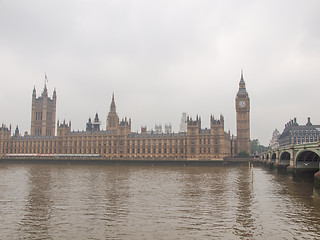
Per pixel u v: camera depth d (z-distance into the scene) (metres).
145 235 42.19
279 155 136.62
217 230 44.16
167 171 151.62
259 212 54.25
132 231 43.81
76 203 62.25
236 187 85.31
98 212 54.56
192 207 58.44
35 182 97.44
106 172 143.38
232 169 168.62
